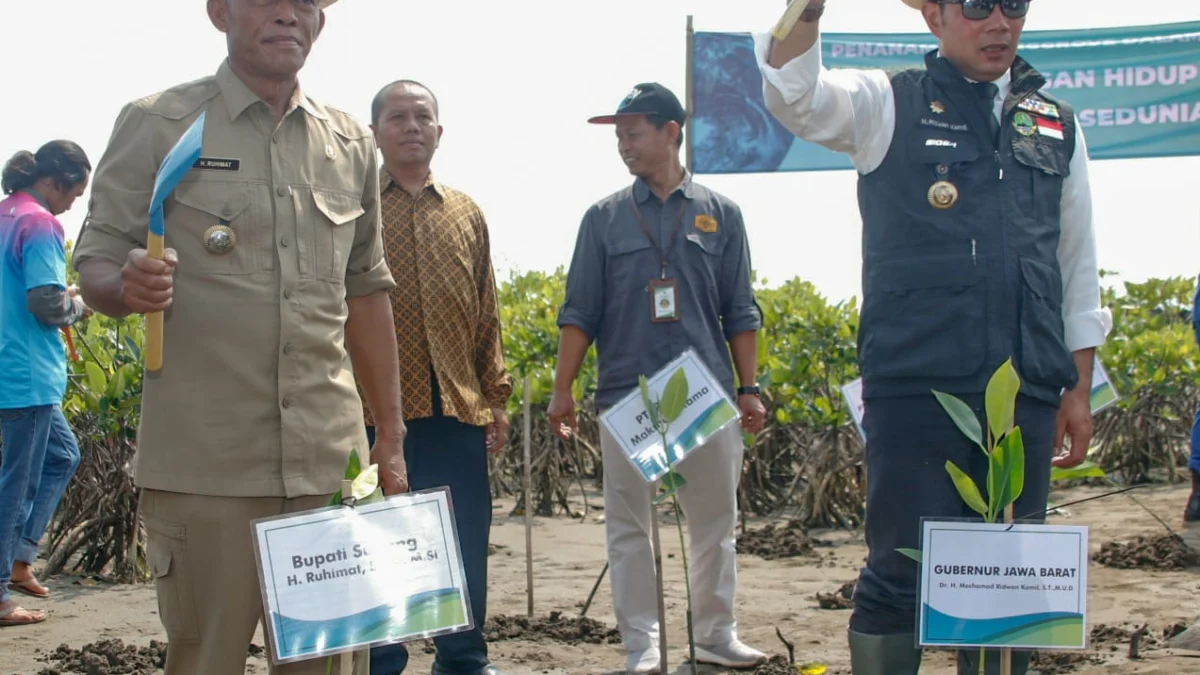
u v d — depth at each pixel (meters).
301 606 2.45
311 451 2.78
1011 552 2.79
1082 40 8.17
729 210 4.95
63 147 5.54
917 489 3.21
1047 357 3.18
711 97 8.12
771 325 10.40
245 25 2.70
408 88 4.35
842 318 9.13
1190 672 4.36
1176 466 11.61
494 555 7.61
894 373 3.19
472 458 4.43
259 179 2.76
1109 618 5.46
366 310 3.15
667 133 4.80
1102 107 8.17
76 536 6.73
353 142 2.99
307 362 2.79
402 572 2.52
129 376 6.67
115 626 5.50
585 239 4.93
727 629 4.82
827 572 6.91
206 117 2.75
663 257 4.77
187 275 2.71
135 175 2.70
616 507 4.84
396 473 3.19
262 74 2.75
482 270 4.55
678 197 4.84
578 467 9.84
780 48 3.10
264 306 2.74
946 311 3.15
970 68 3.23
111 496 6.64
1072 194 3.39
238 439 2.72
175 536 2.75
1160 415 10.91
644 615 4.79
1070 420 3.45
